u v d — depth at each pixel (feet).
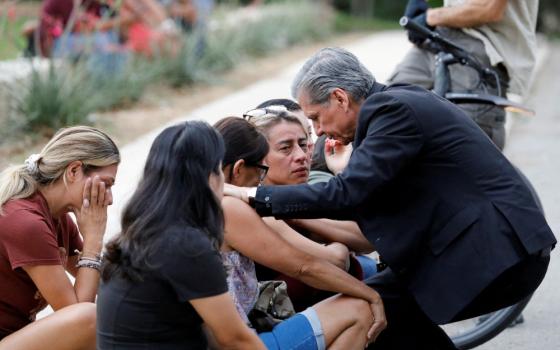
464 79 16.38
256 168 11.30
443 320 10.66
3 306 11.19
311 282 11.10
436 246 10.80
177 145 9.16
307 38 55.26
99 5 32.07
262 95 35.37
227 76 40.22
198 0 39.93
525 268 10.99
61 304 11.09
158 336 9.29
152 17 36.29
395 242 10.86
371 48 51.60
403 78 16.99
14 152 25.52
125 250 9.17
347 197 10.62
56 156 11.16
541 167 26.50
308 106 11.55
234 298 10.76
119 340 9.36
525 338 14.92
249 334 9.45
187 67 36.76
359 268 12.50
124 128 28.89
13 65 29.86
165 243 8.95
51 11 30.83
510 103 15.31
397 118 10.71
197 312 9.29
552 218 21.18
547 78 46.09
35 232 10.86
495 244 10.57
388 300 11.78
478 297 11.13
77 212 11.44
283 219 11.43
